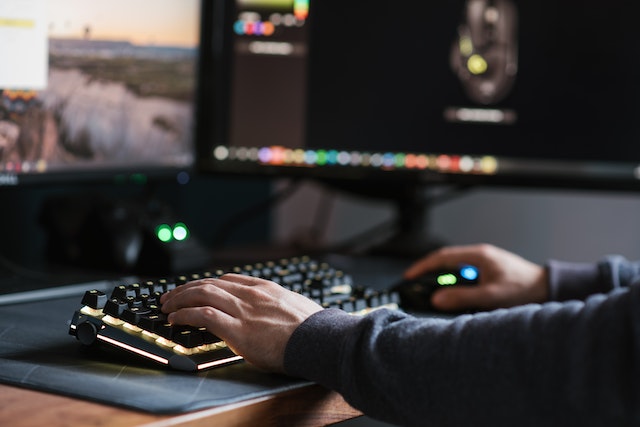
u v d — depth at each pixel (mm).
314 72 1746
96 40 1482
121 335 1009
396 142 1760
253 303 1019
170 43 1605
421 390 910
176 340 996
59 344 1071
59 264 1553
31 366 976
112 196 1763
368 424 1271
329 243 2166
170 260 1513
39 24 1396
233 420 895
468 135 1757
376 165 1764
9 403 873
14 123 1380
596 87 1740
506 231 2242
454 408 899
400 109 1754
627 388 851
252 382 963
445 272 1466
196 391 916
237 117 1736
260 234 2240
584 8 1730
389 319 981
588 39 1734
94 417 839
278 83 1742
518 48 1743
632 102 1740
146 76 1571
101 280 1420
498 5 1739
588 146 1747
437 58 1745
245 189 2186
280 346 983
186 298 1026
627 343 862
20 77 1380
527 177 1761
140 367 995
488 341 905
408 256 1814
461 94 1750
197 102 1672
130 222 1548
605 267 1443
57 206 1568
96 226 1527
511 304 1429
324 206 2336
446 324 947
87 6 1462
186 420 855
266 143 1747
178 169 1650
